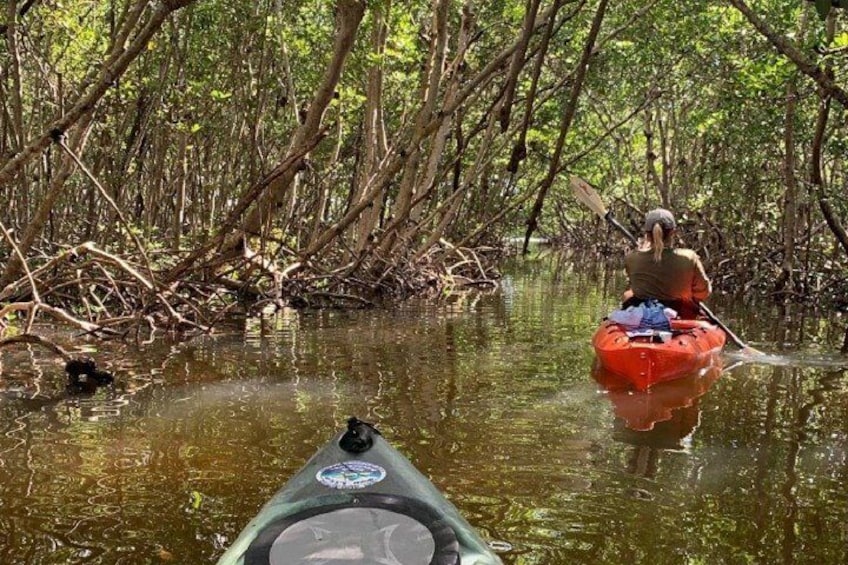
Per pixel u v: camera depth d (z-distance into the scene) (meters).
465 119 19.70
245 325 10.09
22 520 3.72
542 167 20.77
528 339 9.21
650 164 22.36
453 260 19.28
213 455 4.69
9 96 13.56
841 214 14.32
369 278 13.76
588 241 39.72
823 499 4.03
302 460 4.61
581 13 13.61
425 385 6.62
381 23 13.39
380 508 2.34
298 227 16.94
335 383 6.67
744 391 6.46
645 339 7.13
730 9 13.99
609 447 4.88
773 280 15.62
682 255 7.94
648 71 17.80
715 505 3.95
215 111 16.27
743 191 18.52
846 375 7.14
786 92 11.52
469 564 2.16
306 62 15.24
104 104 12.31
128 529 3.62
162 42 13.79
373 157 14.35
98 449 4.80
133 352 7.96
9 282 8.74
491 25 14.92
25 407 5.75
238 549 2.28
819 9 1.78
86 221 13.66
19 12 10.10
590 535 3.58
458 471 4.42
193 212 17.95
